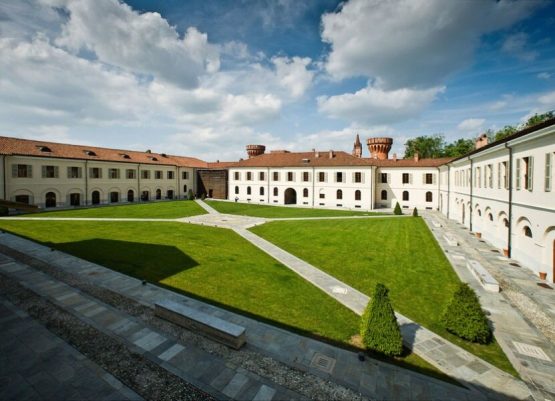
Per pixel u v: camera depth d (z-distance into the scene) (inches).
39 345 316.2
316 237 949.8
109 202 1851.6
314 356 310.7
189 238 896.9
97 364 287.1
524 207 651.5
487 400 255.1
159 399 245.3
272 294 485.7
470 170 1067.9
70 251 702.5
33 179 1465.3
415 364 306.7
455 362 311.6
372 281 559.2
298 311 427.2
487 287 515.2
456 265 656.4
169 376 273.1
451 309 370.6
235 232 1023.0
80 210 1502.2
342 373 284.2
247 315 409.7
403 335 364.5
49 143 1676.9
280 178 2102.6
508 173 722.2
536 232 601.9
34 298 432.5
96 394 249.3
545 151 567.5
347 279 568.1
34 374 271.9
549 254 568.1
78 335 337.1
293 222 1259.8
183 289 493.4
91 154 1806.1
